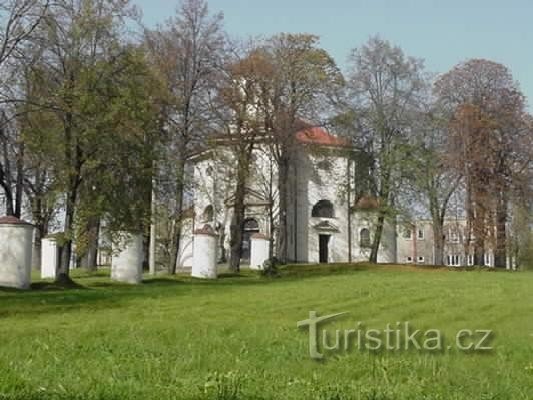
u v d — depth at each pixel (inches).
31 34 1272.1
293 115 2044.8
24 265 1218.0
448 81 2272.4
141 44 1534.2
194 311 849.5
